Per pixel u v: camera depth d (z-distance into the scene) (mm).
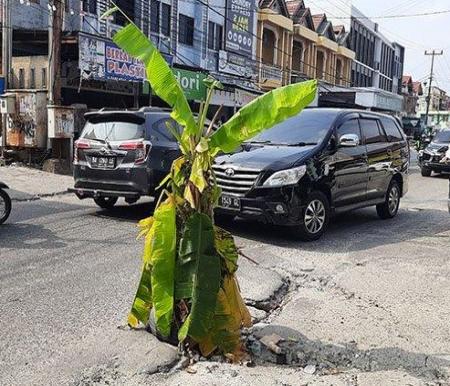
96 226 6430
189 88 15766
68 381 2744
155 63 2871
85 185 6836
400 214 8133
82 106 12383
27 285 4184
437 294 4180
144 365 2910
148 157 6434
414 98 48781
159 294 2957
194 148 2938
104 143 6652
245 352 3088
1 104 11906
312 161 5781
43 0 14195
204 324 2889
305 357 3074
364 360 3039
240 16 20672
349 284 4391
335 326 3490
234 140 2900
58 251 5223
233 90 17828
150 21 16594
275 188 5465
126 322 3480
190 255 2908
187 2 18094
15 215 7051
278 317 3641
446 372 2910
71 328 3375
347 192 6441
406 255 5410
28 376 2779
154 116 6723
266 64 22500
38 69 13031
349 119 6648
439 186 12570
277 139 6293
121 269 4664
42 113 11859
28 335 3262
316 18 28484
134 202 7754
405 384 2770
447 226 7133
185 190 2947
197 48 18656
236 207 5602
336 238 6156
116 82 14742
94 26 14633
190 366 2924
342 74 31516
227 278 3061
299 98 2822
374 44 37094
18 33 13602
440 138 15461
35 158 12148
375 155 6996
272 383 2760
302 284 4430
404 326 3514
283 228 6488
